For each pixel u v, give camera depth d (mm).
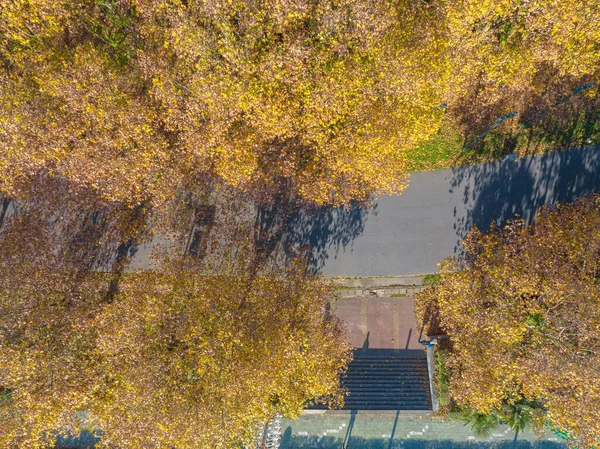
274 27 16953
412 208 24359
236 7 16172
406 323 24484
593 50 18109
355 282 24438
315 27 17125
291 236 24188
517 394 20203
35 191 22969
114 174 18750
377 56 16562
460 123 23625
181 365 18641
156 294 19500
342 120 18109
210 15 16312
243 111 18562
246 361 18391
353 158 18078
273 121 17219
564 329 17906
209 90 16453
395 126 17609
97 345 19141
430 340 23828
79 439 23312
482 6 16203
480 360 19375
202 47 16141
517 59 18672
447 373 23047
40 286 20406
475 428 22516
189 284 20062
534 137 23781
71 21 18047
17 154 17625
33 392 18625
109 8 18516
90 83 16828
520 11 17766
